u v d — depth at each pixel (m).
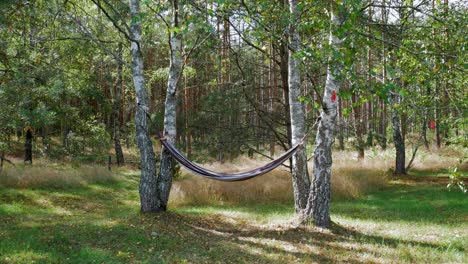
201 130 13.74
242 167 16.55
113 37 13.48
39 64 11.28
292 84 8.84
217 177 7.96
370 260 6.27
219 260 6.20
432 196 12.41
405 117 17.16
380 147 22.64
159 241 6.98
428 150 22.09
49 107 12.98
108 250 6.38
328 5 6.42
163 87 23.55
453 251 6.74
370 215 10.27
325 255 6.52
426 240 7.59
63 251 6.27
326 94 7.93
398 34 7.91
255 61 12.72
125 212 10.07
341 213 10.65
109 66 21.80
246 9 7.59
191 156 14.13
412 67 7.13
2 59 9.88
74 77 12.90
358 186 13.69
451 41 6.79
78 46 12.08
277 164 7.79
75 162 19.14
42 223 8.40
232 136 12.81
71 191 12.99
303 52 5.57
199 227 8.56
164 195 9.09
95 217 9.20
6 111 10.34
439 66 6.58
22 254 5.92
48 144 19.97
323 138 8.18
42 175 13.29
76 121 16.62
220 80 15.87
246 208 11.84
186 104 19.98
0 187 11.96
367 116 21.83
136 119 8.91
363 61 5.79
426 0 9.06
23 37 9.24
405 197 12.57
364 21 7.61
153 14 8.84
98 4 8.27
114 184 15.16
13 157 19.86
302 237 7.66
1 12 7.83
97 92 19.50
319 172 8.27
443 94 8.77
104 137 20.31
